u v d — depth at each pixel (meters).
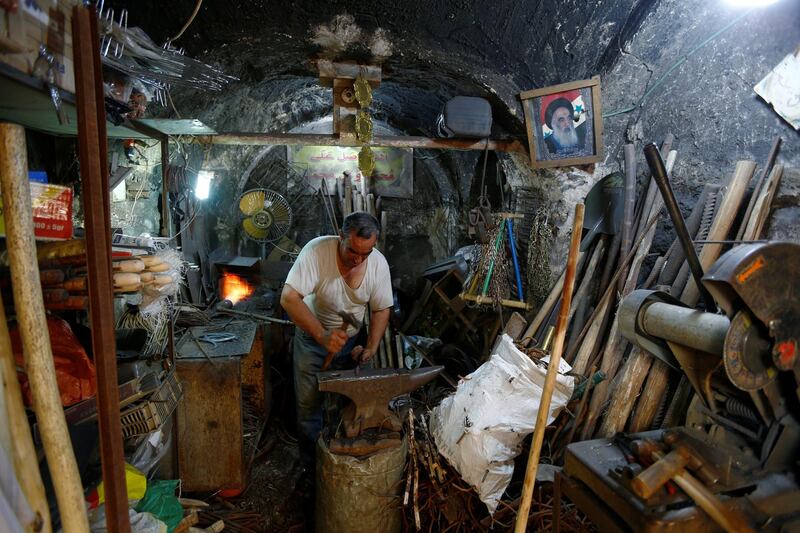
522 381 2.13
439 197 5.20
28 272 0.89
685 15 2.27
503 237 2.89
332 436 2.11
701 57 2.34
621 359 2.32
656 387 2.11
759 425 1.55
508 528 2.06
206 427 2.31
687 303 2.13
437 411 2.36
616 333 2.33
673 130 2.47
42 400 0.91
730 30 2.25
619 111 2.55
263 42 2.24
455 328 3.75
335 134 2.45
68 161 1.98
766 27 2.17
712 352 1.47
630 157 2.43
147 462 1.77
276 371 3.54
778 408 1.46
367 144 2.48
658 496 1.32
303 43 2.28
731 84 2.29
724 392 1.63
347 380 2.00
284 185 5.09
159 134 2.05
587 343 2.42
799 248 1.32
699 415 1.88
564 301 1.52
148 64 1.48
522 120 2.60
